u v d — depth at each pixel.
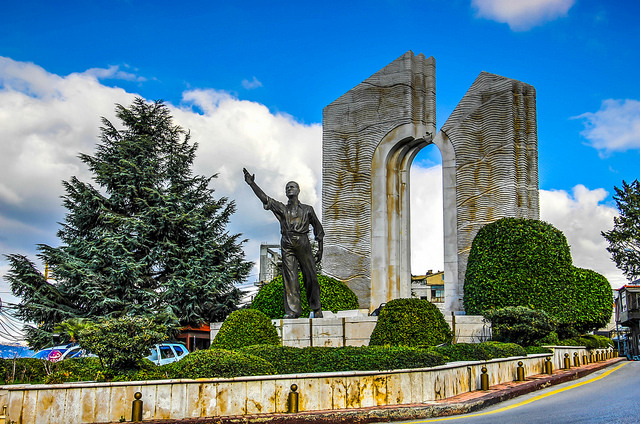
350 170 26.80
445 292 24.27
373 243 25.78
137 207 32.88
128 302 29.97
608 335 55.84
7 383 11.41
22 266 29.64
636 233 43.75
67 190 32.53
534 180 24.17
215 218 33.66
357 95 27.33
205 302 31.66
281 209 19.47
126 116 34.38
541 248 21.30
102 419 10.27
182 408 10.55
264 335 17.17
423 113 26.44
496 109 24.64
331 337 18.88
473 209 24.31
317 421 10.55
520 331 17.75
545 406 11.73
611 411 10.64
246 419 10.36
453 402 11.65
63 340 29.12
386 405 11.45
